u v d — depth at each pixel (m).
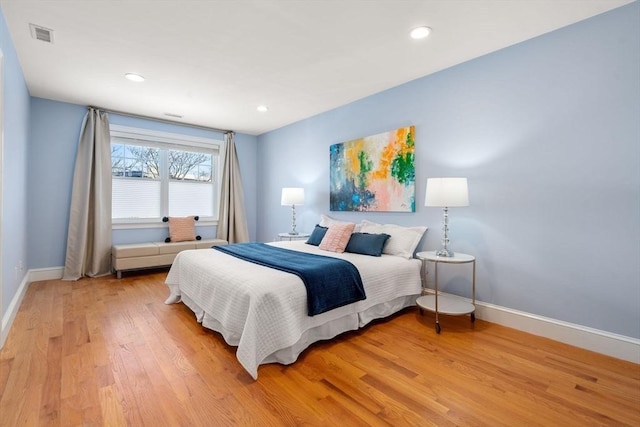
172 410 1.51
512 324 2.56
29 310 2.86
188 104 4.09
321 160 4.47
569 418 1.47
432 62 2.87
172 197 5.05
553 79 2.34
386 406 1.55
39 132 3.88
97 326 2.51
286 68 3.00
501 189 2.62
